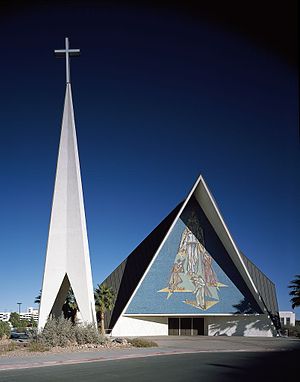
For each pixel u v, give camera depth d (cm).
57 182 2998
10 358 1900
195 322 4381
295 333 4378
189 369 1525
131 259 5112
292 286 4122
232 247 4225
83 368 1582
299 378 1282
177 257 4281
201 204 4456
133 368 1565
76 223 2936
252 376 1333
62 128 3072
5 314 13275
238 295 4247
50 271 2880
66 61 3200
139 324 4175
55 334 2466
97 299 4044
